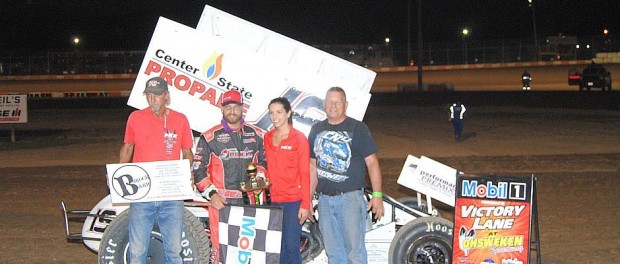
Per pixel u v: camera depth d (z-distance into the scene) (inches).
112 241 246.7
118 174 236.2
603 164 637.9
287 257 253.4
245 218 239.3
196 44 281.3
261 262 238.2
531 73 2399.1
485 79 2262.6
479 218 253.8
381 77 2453.2
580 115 1159.6
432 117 1177.4
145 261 242.5
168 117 243.0
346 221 248.8
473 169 620.4
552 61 2854.3
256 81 280.2
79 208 455.2
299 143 247.1
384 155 728.3
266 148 250.8
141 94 280.7
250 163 245.6
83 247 353.7
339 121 251.4
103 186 543.2
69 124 1148.5
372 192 261.6
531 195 252.2
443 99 1493.6
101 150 798.5
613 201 461.1
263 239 238.2
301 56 298.8
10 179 584.4
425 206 301.9
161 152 241.0
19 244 360.2
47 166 667.4
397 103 1467.8
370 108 1384.1
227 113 244.5
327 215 251.9
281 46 299.6
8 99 902.4
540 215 419.5
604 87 1727.4
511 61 2972.4
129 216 241.0
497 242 253.1
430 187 268.1
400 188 518.3
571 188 512.4
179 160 236.4
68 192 517.0
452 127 1012.5
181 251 244.7
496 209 253.3
